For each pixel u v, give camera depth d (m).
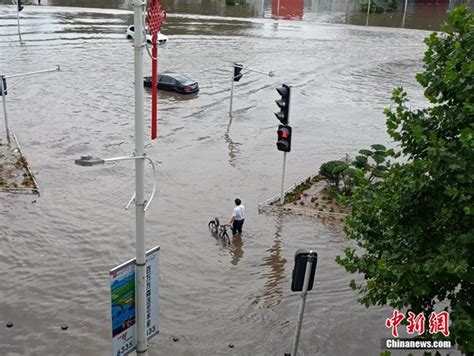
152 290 10.30
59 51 39.88
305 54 44.88
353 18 66.12
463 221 9.05
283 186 19.52
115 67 36.94
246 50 44.62
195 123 28.16
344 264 10.05
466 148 8.44
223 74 37.38
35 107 28.77
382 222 9.52
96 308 13.72
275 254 16.61
